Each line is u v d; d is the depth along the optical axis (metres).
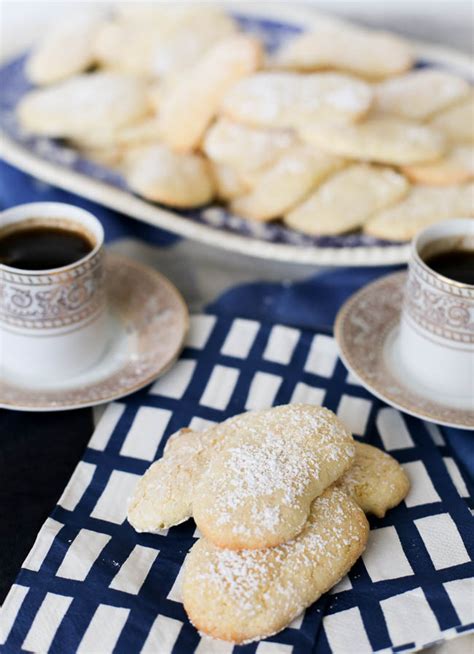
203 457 0.51
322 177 0.69
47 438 0.56
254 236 0.68
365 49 0.79
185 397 0.59
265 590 0.47
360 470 0.53
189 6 0.87
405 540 0.51
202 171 0.71
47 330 0.57
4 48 0.87
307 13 0.88
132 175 0.71
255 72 0.74
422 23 1.00
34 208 0.60
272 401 0.59
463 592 0.49
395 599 0.49
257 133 0.71
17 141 0.75
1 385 0.58
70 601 0.49
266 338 0.63
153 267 0.69
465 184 0.70
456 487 0.54
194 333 0.63
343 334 0.61
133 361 0.60
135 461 0.55
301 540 0.49
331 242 0.67
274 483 0.49
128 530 0.52
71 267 0.56
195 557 0.49
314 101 0.70
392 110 0.74
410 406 0.56
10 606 0.49
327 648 0.48
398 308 0.63
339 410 0.58
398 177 0.69
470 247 0.59
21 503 0.53
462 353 0.56
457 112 0.75
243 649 0.47
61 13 0.95
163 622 0.48
